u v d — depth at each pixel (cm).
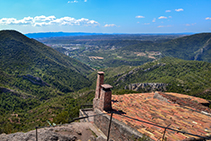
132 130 875
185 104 1329
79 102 7519
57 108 7588
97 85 1420
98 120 1223
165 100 1433
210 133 804
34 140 802
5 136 825
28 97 10988
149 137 770
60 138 879
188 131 829
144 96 1641
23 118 6975
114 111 1182
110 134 1041
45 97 12481
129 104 1356
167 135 782
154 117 1038
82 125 1255
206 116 1079
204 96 6328
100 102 1251
